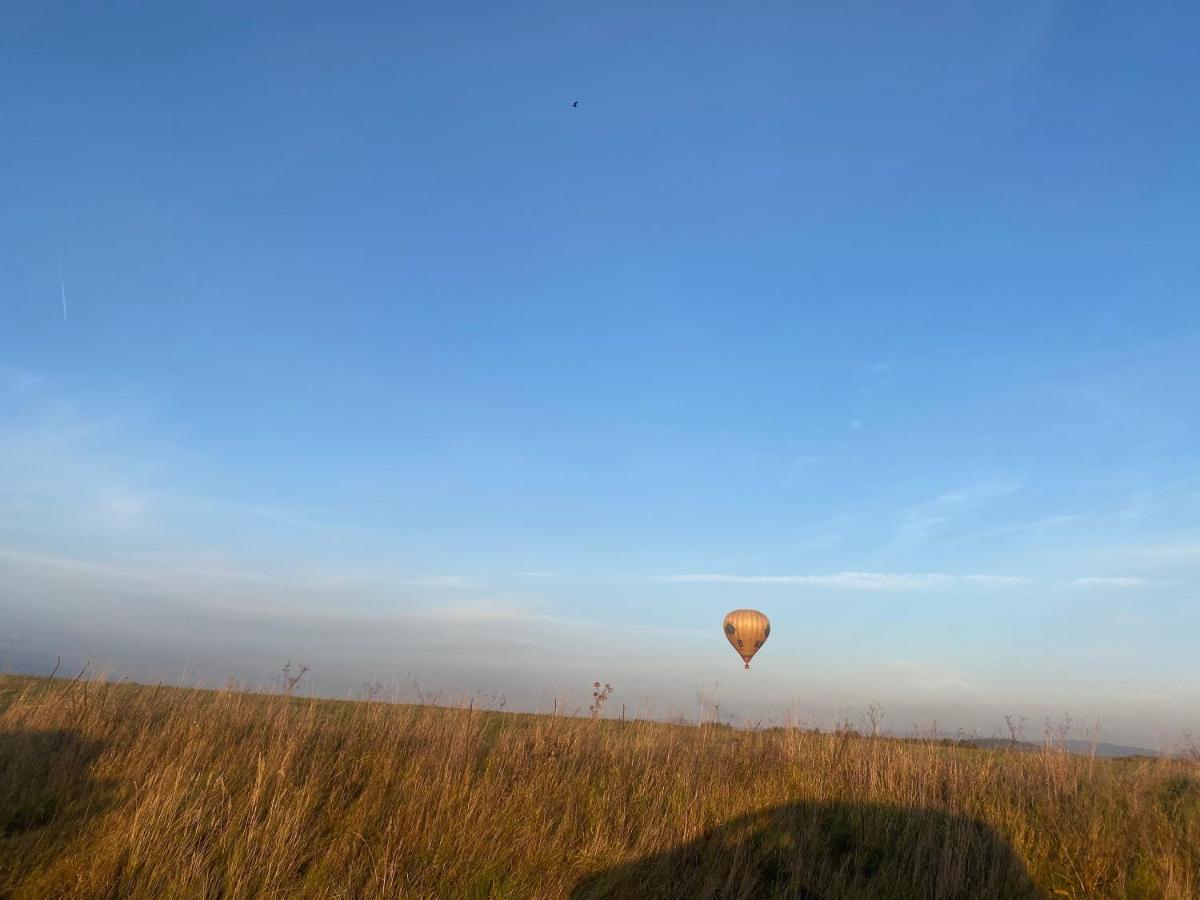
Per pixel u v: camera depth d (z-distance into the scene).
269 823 6.65
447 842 7.14
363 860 6.70
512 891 6.50
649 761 9.95
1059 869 7.71
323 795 7.98
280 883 6.09
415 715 10.55
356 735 9.60
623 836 7.85
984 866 7.56
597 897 6.56
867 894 7.05
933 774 9.56
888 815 8.59
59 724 8.60
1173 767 10.72
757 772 10.20
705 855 7.56
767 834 8.21
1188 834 8.21
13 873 5.59
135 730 8.93
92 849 6.11
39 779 7.39
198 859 6.00
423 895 6.23
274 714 9.81
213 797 7.16
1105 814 8.95
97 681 10.05
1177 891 7.01
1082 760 10.40
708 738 11.41
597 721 11.30
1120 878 7.45
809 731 11.57
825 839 8.26
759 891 7.11
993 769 10.16
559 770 9.44
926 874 7.33
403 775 8.66
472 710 10.77
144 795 7.00
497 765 9.30
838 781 9.57
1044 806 9.10
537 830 7.67
